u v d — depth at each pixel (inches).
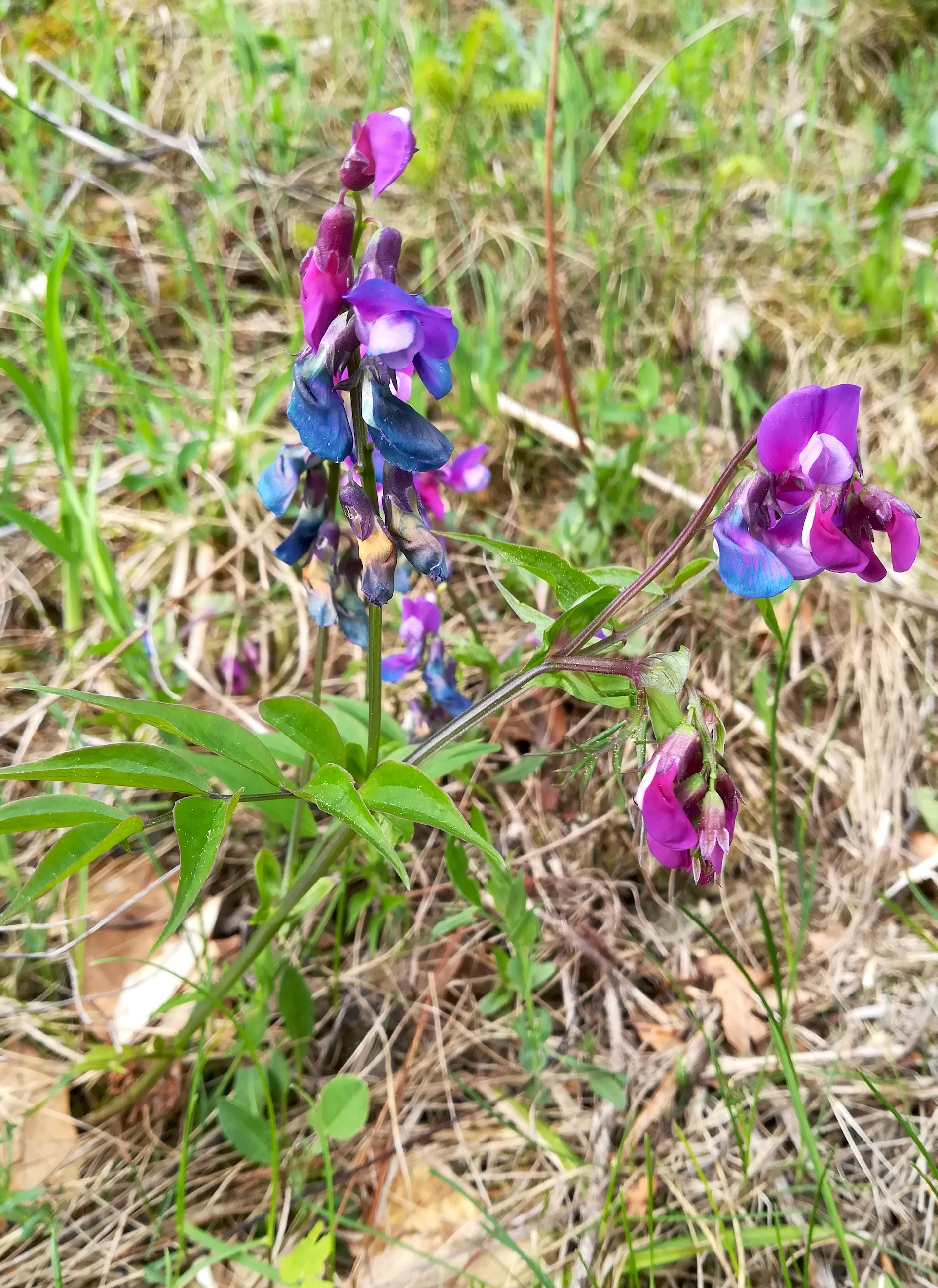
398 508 4.9
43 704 8.0
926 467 11.0
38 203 11.8
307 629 9.2
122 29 14.6
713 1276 6.0
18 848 7.6
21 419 10.5
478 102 12.7
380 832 4.4
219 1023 6.8
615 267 12.6
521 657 8.9
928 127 14.8
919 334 12.1
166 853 7.7
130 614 8.5
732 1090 6.9
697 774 4.7
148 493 10.2
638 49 16.4
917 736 9.0
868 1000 7.5
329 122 13.9
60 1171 6.1
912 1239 6.3
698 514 5.0
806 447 4.6
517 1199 6.3
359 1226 5.7
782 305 12.6
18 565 9.4
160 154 13.1
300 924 7.4
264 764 4.8
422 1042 7.1
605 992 7.5
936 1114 6.7
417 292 12.1
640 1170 6.4
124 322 11.4
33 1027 6.7
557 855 8.2
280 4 15.8
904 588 10.0
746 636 9.7
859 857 8.4
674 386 11.6
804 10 16.2
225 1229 6.1
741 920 8.0
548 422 10.9
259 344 11.6
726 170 13.0
